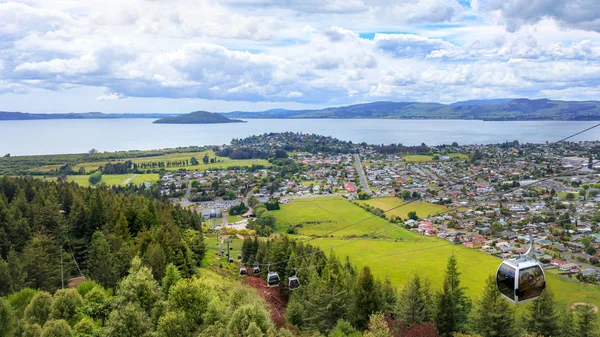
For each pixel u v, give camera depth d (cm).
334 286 7300
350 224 17638
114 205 10862
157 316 5359
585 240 12444
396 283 9788
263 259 10138
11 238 8350
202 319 5584
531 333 5919
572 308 7894
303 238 15375
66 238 8869
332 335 6347
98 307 5481
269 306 7900
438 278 10119
